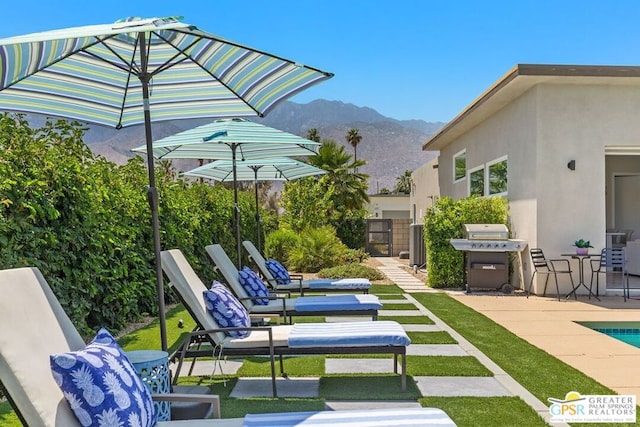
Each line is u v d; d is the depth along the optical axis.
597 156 9.40
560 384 4.44
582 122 9.40
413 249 16.05
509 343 5.93
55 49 3.29
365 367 5.03
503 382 4.50
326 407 3.94
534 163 9.52
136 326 6.93
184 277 4.66
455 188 15.57
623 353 5.55
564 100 9.39
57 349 2.54
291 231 16.00
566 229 9.41
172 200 8.38
